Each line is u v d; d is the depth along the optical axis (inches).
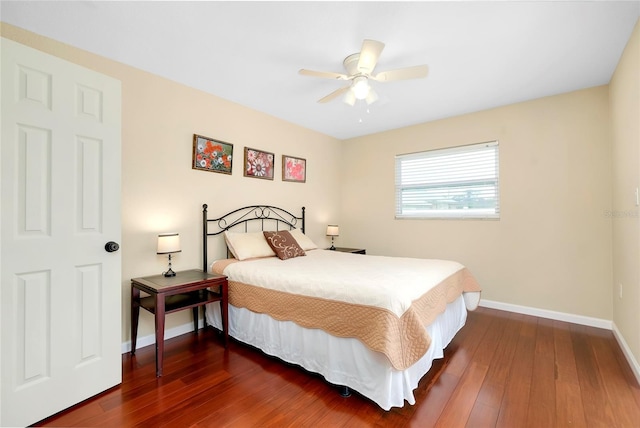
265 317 91.6
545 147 124.6
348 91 96.5
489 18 73.0
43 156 61.5
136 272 97.9
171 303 91.0
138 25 76.0
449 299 92.4
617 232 101.7
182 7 69.3
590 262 115.9
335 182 189.2
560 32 78.9
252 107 136.0
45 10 69.9
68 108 65.0
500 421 60.9
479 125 140.5
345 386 70.6
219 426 59.9
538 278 126.6
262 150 142.2
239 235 123.4
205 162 118.0
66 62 64.9
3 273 56.4
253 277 96.2
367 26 76.4
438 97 123.7
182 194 111.0
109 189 71.9
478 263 141.6
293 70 100.2
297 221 162.1
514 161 131.7
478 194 142.6
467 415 62.9
